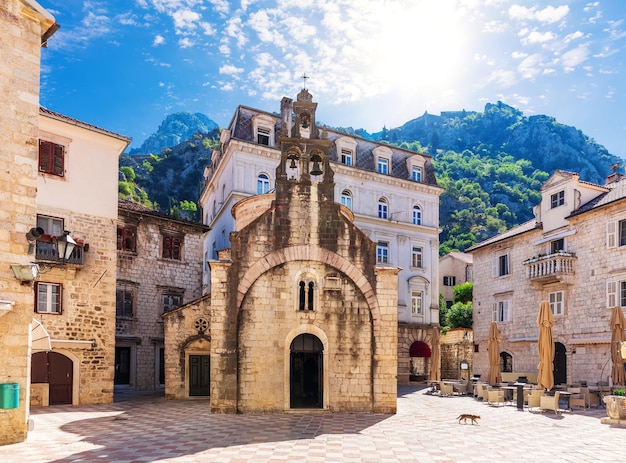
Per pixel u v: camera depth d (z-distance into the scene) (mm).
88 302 27656
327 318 23250
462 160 193250
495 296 45844
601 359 34375
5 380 14711
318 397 24016
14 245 15070
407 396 33688
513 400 29656
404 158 53469
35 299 25875
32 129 15789
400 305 50250
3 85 15203
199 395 29469
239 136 43344
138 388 35531
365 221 49281
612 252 34219
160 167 133875
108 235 28969
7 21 15430
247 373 22469
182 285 38656
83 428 18250
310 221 23734
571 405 25750
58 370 26312
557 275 37312
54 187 27234
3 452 13656
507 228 137000
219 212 46375
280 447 14570
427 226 52812
